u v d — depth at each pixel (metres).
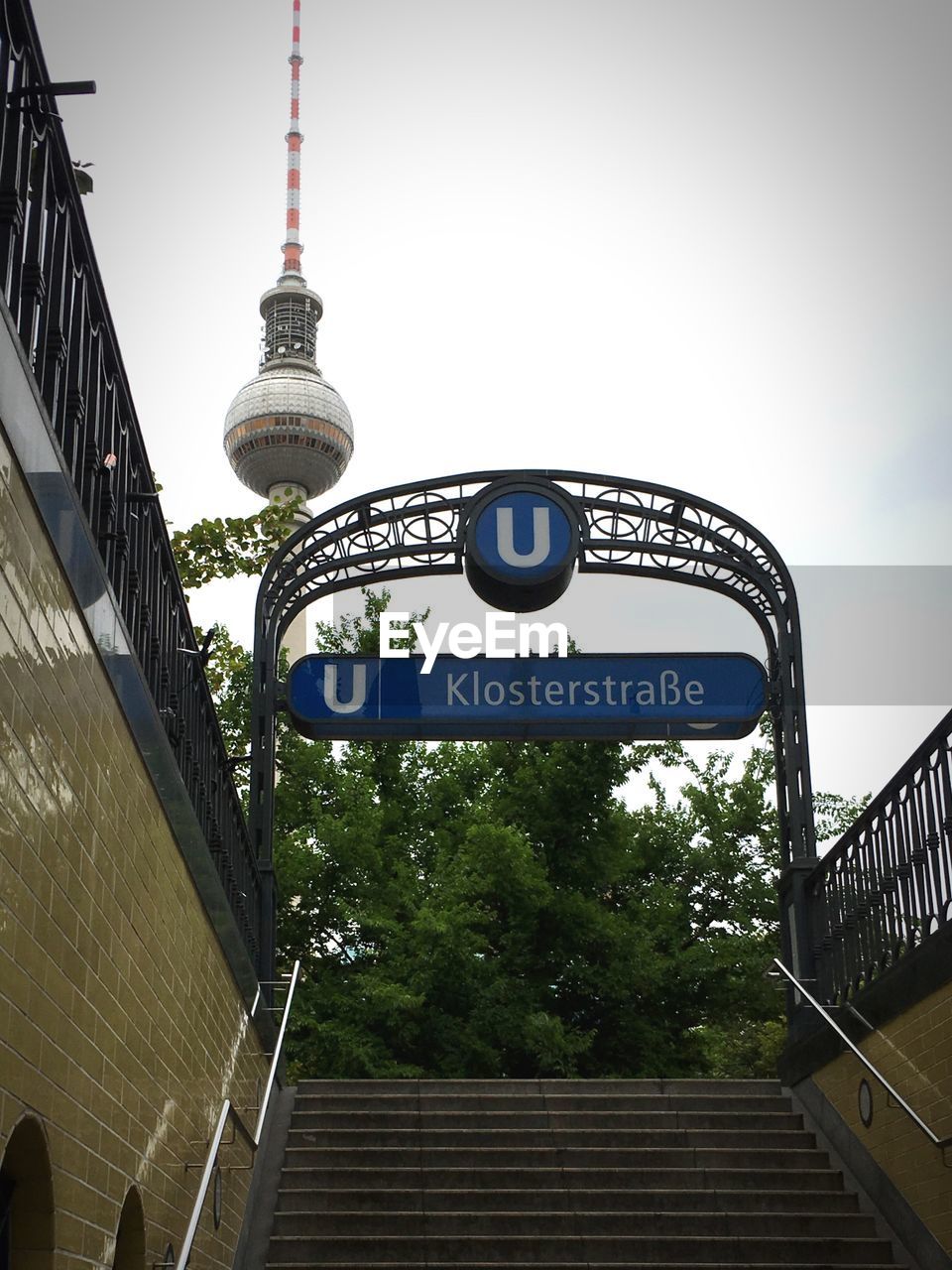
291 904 20.62
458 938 18.72
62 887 4.15
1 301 3.65
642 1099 10.82
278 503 13.31
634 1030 20.89
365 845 20.12
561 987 20.86
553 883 21.47
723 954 21.86
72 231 4.72
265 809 11.35
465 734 11.23
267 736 11.48
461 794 22.47
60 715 4.17
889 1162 8.50
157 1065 5.73
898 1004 8.11
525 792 21.62
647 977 20.66
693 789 25.70
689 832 25.12
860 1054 8.48
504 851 19.61
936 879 7.63
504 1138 10.12
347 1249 8.56
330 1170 9.48
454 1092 11.13
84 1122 4.39
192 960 6.70
